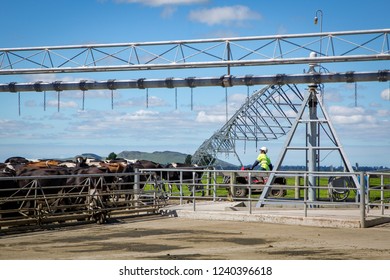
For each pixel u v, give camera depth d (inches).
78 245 577.6
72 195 728.3
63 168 954.7
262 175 986.1
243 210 846.5
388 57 911.0
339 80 935.7
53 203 748.0
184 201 1030.4
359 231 670.5
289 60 951.0
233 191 1007.6
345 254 520.4
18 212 717.3
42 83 1111.0
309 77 933.2
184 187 1305.4
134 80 1068.5
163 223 749.9
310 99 924.6
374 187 832.3
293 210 836.6
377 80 938.1
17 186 781.3
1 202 667.4
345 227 698.8
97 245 576.1
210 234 650.2
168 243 588.1
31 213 753.6
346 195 946.7
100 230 687.1
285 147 906.1
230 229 690.8
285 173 781.3
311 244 580.1
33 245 578.6
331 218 712.4
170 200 1047.0
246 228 699.4
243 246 567.8
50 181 803.4
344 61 936.9
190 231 674.2
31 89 1119.6
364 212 697.6
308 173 746.8
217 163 1493.6
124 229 695.1
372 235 641.0
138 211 804.6
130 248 557.0
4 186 762.2
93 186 822.5
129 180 1024.2
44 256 513.7
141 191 834.8
